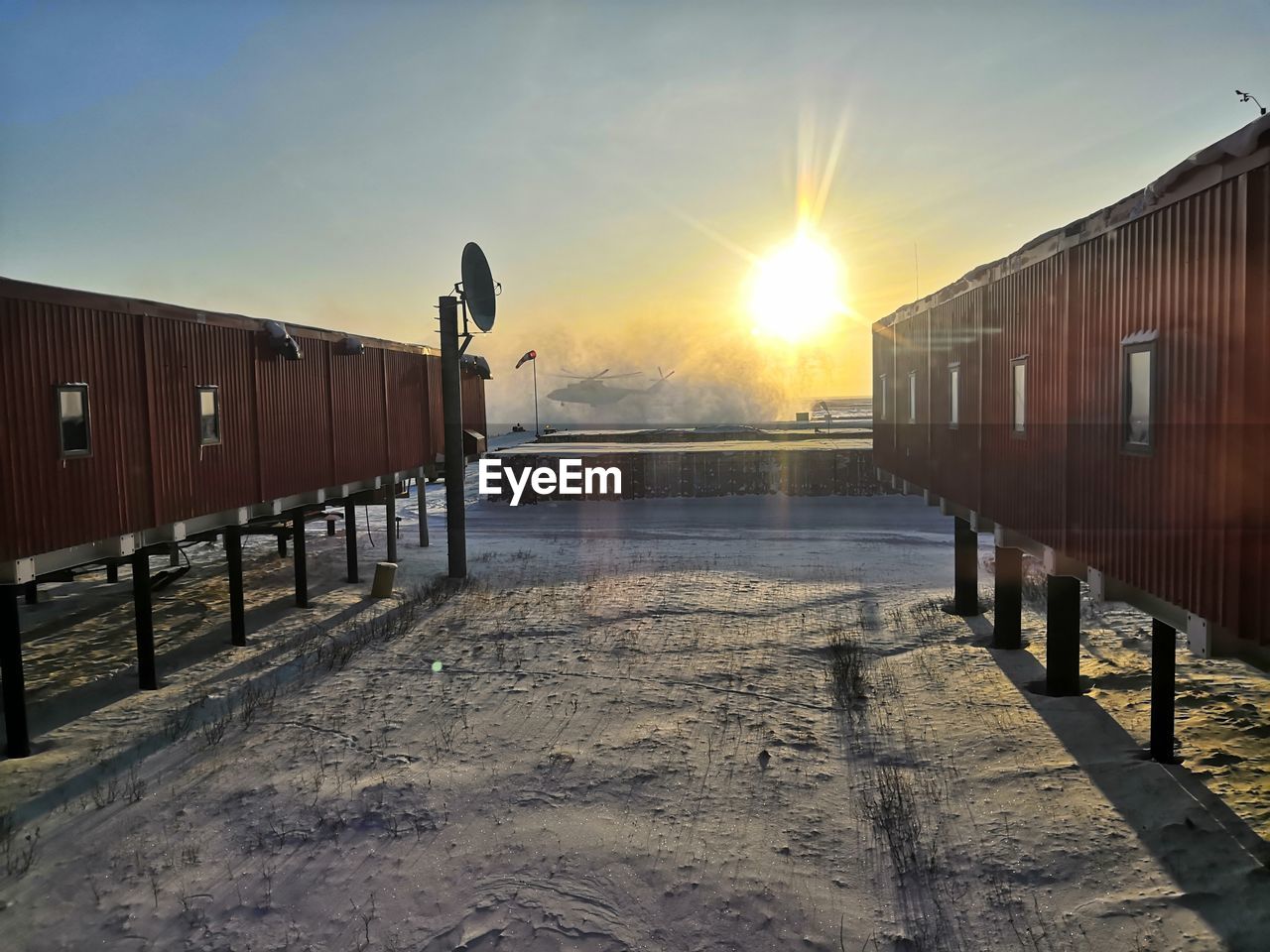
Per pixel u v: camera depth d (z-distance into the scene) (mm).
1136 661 13195
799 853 8016
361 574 22734
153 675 13273
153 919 7219
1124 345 8844
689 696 12273
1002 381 12836
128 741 11086
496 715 11664
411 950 6781
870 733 10797
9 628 10648
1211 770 9039
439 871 7824
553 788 9383
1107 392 9320
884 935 6797
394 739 10891
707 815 8750
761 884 7523
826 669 13461
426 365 26359
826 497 39062
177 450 13758
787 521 33125
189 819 8891
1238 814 8055
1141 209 8312
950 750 10164
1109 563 9297
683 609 17719
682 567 22906
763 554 25141
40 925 7164
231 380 15469
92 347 11883
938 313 16703
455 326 21906
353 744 10758
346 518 21562
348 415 20625
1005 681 12625
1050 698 11758
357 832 8531
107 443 12117
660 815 8766
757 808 8883
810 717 11406
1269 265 6422
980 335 13930
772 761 10023
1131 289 8750
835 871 7723
